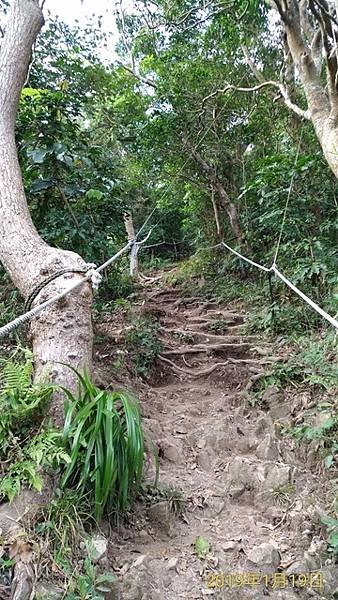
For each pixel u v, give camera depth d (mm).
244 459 2486
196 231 8938
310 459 2477
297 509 2123
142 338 4332
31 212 4223
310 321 4238
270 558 1809
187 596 1697
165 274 8852
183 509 2146
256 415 3119
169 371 4078
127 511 1979
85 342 2342
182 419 3074
